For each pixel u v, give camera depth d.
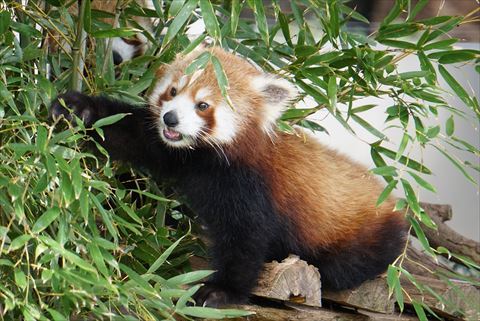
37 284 5.79
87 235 5.88
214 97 7.65
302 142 8.25
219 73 6.60
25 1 7.67
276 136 8.04
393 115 7.71
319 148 8.42
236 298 7.19
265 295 7.08
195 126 7.55
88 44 8.58
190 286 7.31
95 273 5.49
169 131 7.59
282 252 7.94
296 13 8.14
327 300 7.96
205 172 7.74
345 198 8.17
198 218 7.93
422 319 7.10
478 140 14.84
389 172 7.21
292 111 8.06
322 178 8.12
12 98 6.38
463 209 15.06
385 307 7.88
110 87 7.63
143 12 8.00
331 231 8.00
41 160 5.93
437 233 10.52
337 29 7.67
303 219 7.94
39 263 5.48
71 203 5.95
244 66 8.01
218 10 8.30
